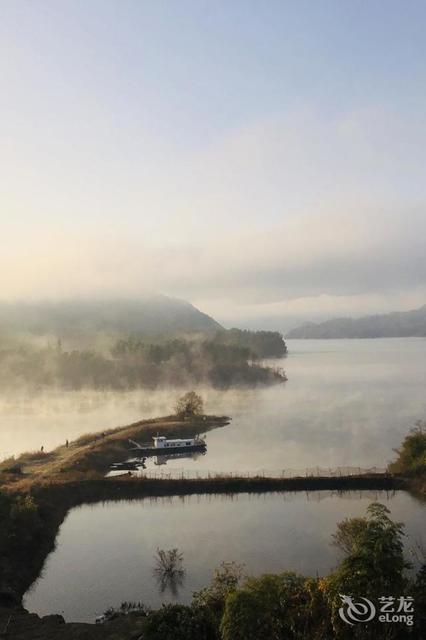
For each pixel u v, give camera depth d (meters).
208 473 78.12
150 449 98.75
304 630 28.30
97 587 46.88
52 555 54.06
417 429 105.56
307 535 56.56
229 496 71.25
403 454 78.00
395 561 27.61
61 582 48.06
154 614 30.98
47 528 58.81
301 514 63.34
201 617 30.22
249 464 87.50
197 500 70.19
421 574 31.62
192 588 45.91
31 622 36.47
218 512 65.19
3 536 51.41
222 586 37.12
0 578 46.16
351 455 91.44
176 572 48.91
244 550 53.16
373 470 78.25
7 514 54.44
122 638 33.03
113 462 91.38
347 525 52.56
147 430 113.38
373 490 71.19
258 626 27.31
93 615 42.44
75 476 75.69
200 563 50.59
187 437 111.56
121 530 60.28
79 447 100.50
